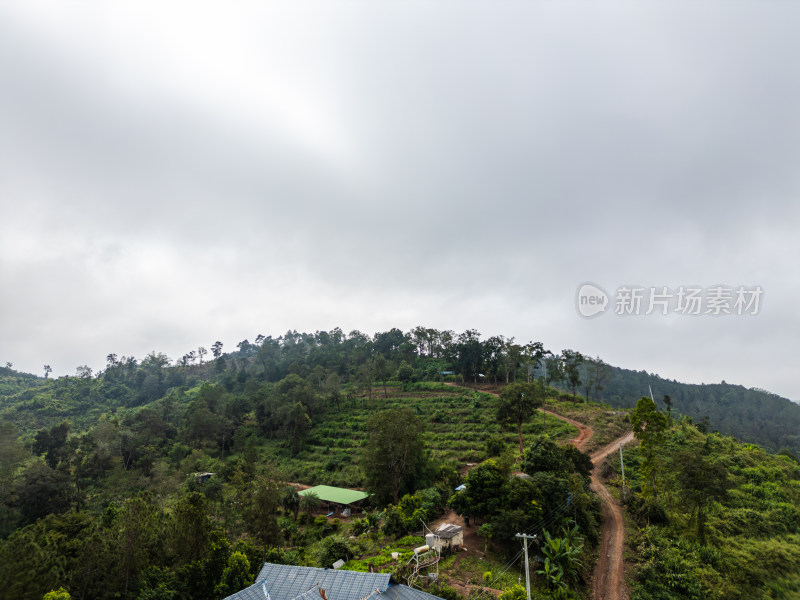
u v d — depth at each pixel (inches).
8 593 1169.4
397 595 1187.9
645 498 2126.0
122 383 6973.4
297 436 4023.1
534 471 2116.1
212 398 5132.9
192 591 1485.0
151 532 1536.7
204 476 3447.3
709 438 3102.9
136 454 3865.7
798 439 6855.3
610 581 1627.7
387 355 6756.9
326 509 2815.0
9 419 5167.3
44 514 2711.6
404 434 2506.2
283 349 7834.6
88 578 1349.7
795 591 1553.9
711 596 1526.8
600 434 3270.2
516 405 2906.0
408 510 2034.9
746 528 1958.7
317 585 1227.2
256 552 1691.7
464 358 5196.9
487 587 1459.2
